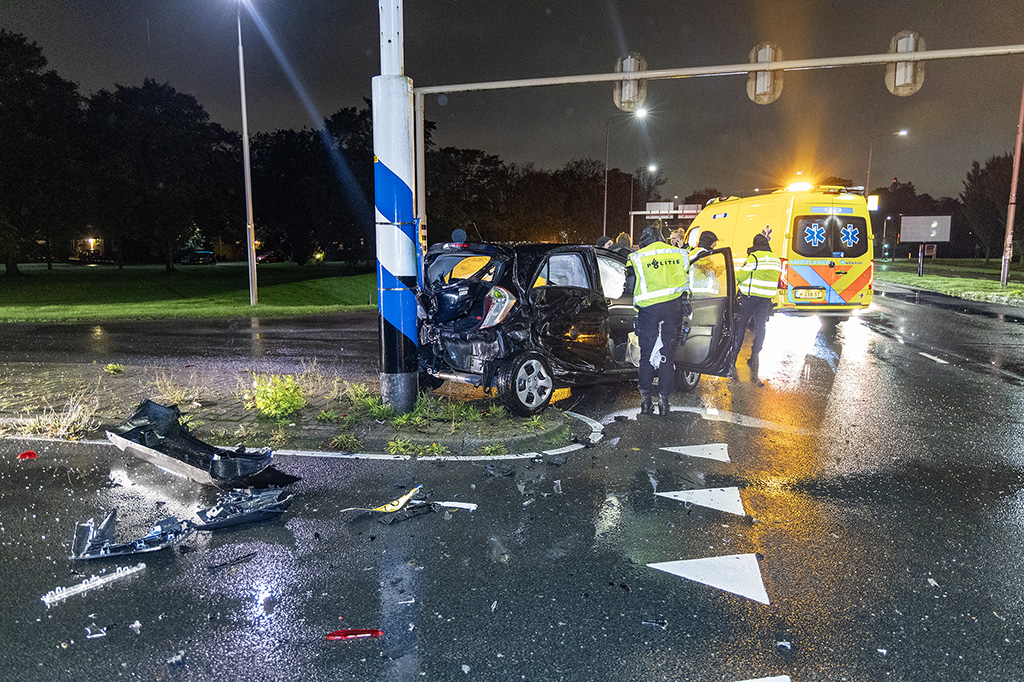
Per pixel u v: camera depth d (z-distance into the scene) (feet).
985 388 28.02
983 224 165.17
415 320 21.01
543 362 22.09
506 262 22.08
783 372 31.71
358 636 9.89
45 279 130.00
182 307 71.36
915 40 36.32
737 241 53.62
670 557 12.57
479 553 12.66
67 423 20.20
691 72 39.58
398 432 19.43
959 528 13.99
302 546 12.87
